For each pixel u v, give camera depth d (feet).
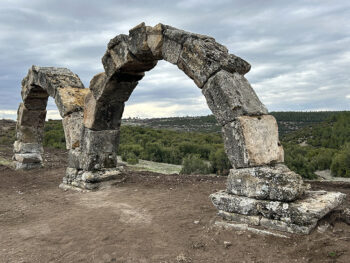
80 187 26.76
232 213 15.44
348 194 20.65
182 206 19.84
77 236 15.83
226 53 17.65
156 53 21.33
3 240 15.70
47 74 31.19
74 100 29.48
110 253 13.70
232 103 15.78
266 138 15.87
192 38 18.57
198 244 13.74
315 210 12.62
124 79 25.49
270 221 13.80
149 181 28.32
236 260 12.03
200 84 17.94
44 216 19.76
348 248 11.57
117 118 28.04
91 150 26.71
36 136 39.63
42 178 33.45
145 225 16.93
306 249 11.87
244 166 15.39
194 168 51.08
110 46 24.41
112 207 20.66
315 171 57.67
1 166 41.06
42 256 13.70
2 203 23.39
